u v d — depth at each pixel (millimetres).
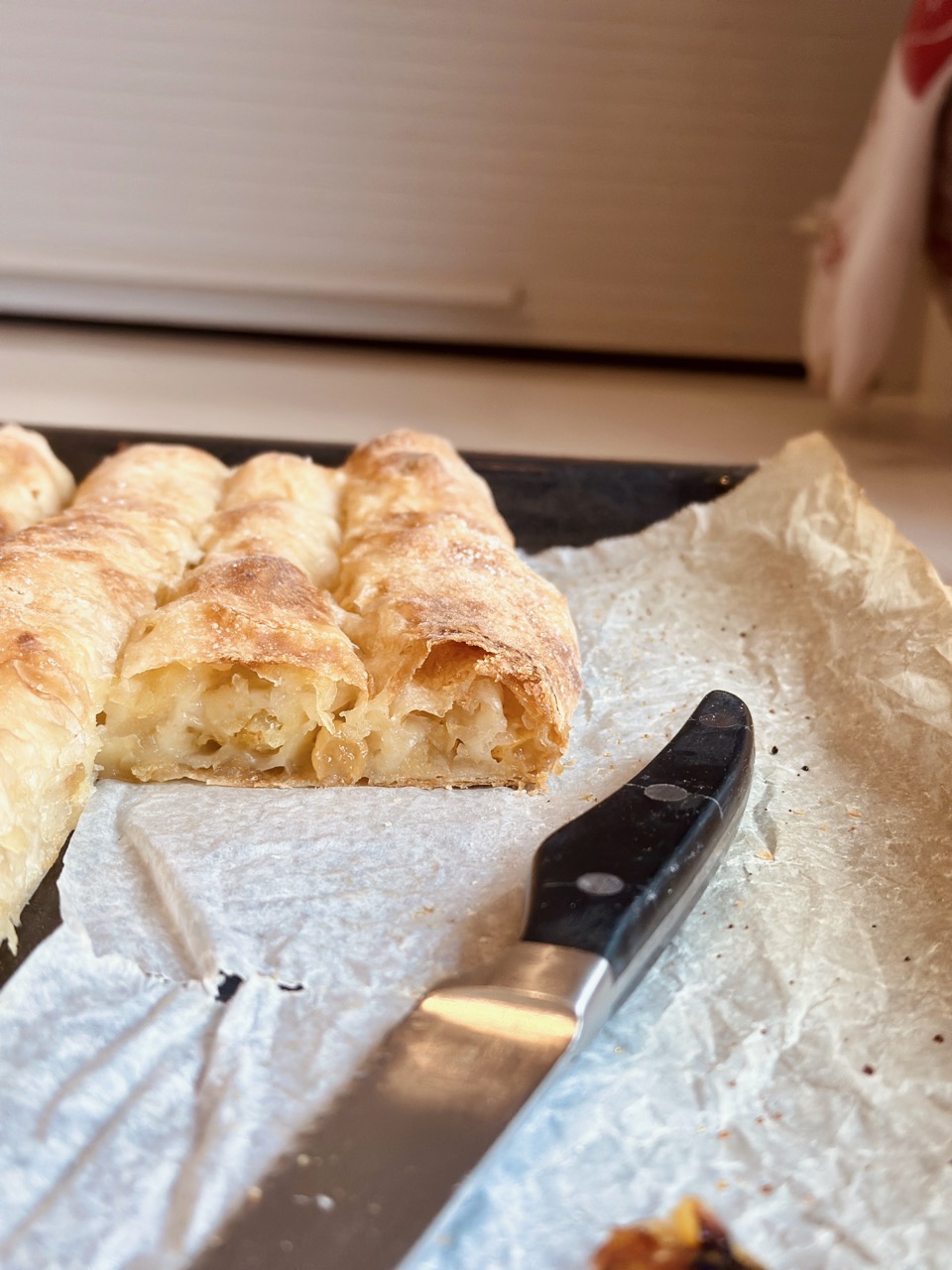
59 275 1073
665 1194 250
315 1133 244
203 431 843
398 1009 294
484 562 441
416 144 1064
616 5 1021
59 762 353
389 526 464
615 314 1104
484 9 1026
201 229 1088
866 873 345
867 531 494
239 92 1052
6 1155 252
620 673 454
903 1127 265
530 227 1083
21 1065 275
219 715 388
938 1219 245
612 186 1070
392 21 1032
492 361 1108
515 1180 251
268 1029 287
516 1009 267
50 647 366
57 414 866
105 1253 233
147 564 432
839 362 863
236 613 389
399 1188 234
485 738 388
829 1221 244
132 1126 260
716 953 312
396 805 380
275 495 502
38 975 298
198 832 360
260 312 1104
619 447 839
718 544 527
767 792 382
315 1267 222
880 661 432
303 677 384
